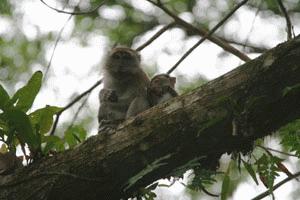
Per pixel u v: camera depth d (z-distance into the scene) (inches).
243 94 359.3
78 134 491.5
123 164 378.6
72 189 385.1
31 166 402.6
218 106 363.9
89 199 388.2
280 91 353.4
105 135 390.6
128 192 390.3
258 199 441.4
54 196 386.0
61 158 395.5
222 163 696.4
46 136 438.3
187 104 373.4
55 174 386.3
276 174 394.9
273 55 358.6
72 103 579.2
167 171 379.6
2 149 453.7
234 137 368.5
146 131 377.7
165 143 372.5
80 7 753.0
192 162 366.3
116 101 607.2
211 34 592.1
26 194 388.5
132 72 666.8
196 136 368.2
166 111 377.7
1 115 413.7
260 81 357.7
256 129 362.6
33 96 442.9
